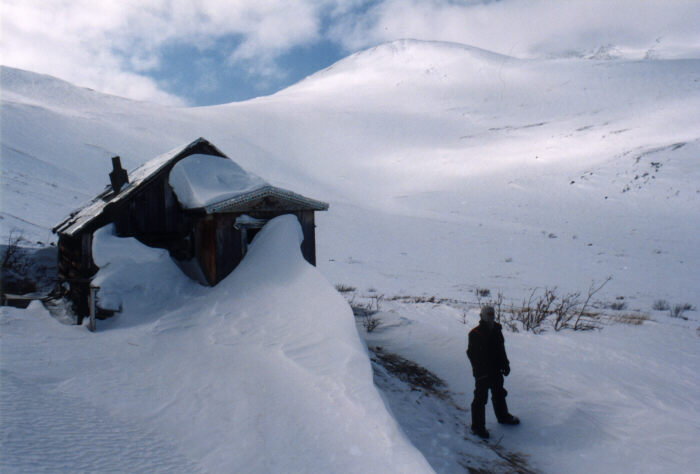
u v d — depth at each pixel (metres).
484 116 129.25
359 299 15.25
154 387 5.34
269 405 4.79
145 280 9.35
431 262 29.89
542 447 5.81
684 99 113.62
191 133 84.31
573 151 80.81
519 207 55.94
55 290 9.73
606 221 47.38
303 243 11.34
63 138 56.16
